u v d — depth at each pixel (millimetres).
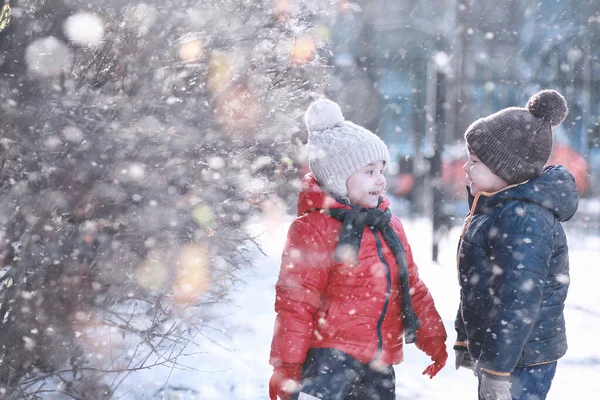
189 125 4102
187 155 4125
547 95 3832
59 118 3523
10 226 3633
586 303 9188
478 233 3795
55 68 3561
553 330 3703
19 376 3924
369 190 3980
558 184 3711
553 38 23359
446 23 20422
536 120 3793
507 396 3539
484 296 3770
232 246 5219
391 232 3979
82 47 3840
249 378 5504
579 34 23016
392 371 4078
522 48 22703
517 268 3549
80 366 4254
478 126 3859
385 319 3947
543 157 3779
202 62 4191
